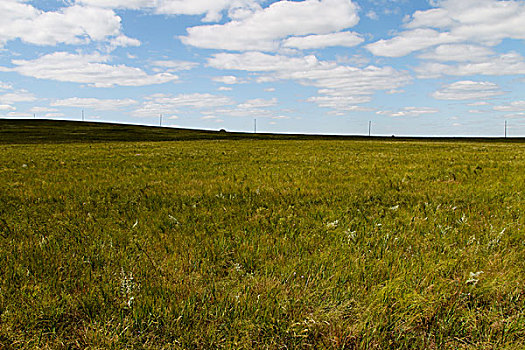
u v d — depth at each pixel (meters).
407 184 11.05
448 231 6.08
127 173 14.80
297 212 7.67
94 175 14.09
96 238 5.87
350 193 9.58
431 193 9.49
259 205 8.46
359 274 4.48
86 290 4.22
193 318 3.62
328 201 8.56
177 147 35.53
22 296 4.02
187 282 4.38
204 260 5.02
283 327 3.50
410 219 6.84
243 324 3.55
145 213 7.61
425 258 4.95
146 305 3.82
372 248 5.43
